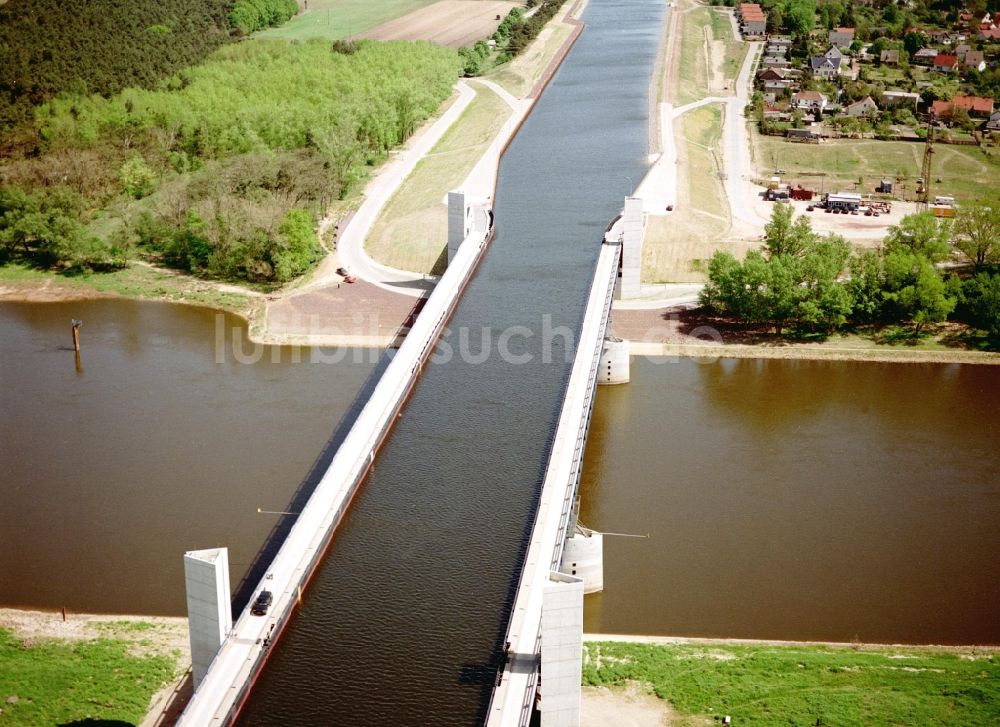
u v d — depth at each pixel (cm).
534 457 19400
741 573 18162
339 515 17375
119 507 19725
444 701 13962
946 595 17712
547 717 14012
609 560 18425
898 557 18612
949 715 14900
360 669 14438
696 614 17238
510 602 15688
